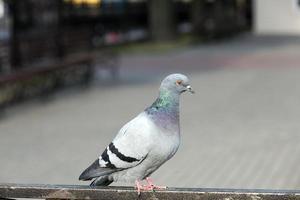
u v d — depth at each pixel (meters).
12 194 4.23
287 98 15.52
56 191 4.18
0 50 16.00
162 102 4.13
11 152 10.62
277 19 40.41
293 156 9.82
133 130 4.05
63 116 13.90
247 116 13.36
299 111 13.75
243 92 16.75
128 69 22.94
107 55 21.12
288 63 23.22
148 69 22.80
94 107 15.01
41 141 11.41
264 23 40.66
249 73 20.72
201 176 8.80
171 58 26.36
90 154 10.30
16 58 16.64
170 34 32.31
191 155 10.02
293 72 20.56
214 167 9.28
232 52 28.14
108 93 17.30
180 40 32.88
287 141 10.91
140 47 30.45
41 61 18.06
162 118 4.09
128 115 13.86
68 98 16.53
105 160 4.12
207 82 18.88
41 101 16.08
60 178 8.88
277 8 40.28
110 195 4.11
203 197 4.01
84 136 11.73
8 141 11.49
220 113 13.81
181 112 14.04
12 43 16.56
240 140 11.09
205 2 35.56
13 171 9.37
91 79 19.61
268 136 11.35
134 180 4.17
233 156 9.93
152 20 32.44
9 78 14.35
